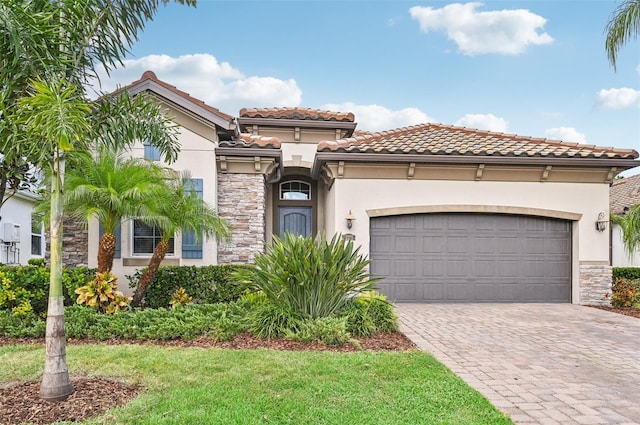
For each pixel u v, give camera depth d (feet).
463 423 14.34
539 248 44.37
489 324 32.42
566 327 31.65
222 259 42.24
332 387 17.40
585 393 17.84
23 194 57.98
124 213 29.96
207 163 40.75
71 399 15.72
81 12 16.49
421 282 43.57
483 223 44.16
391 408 15.47
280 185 57.31
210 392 16.55
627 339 27.91
